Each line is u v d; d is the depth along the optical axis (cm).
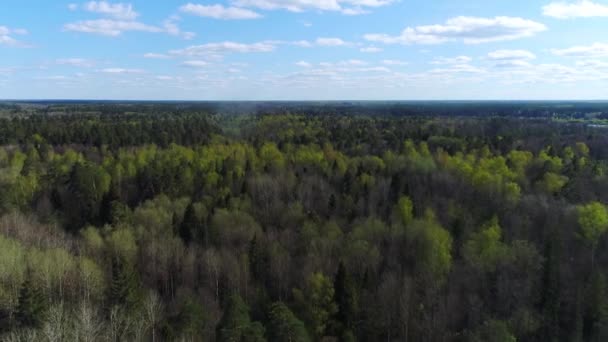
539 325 5997
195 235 8150
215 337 5559
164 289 7250
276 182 10050
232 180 10388
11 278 5859
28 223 8050
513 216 8512
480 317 6062
